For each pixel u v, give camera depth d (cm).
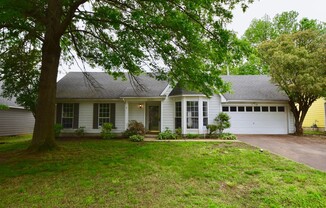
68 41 1007
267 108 1432
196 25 644
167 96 1323
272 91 1499
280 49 1291
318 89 1129
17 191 395
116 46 817
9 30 698
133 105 1410
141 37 705
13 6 505
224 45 625
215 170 529
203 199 359
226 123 1245
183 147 876
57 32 768
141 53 723
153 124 1454
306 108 1330
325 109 1638
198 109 1250
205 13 628
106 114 1377
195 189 405
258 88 1552
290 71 1217
